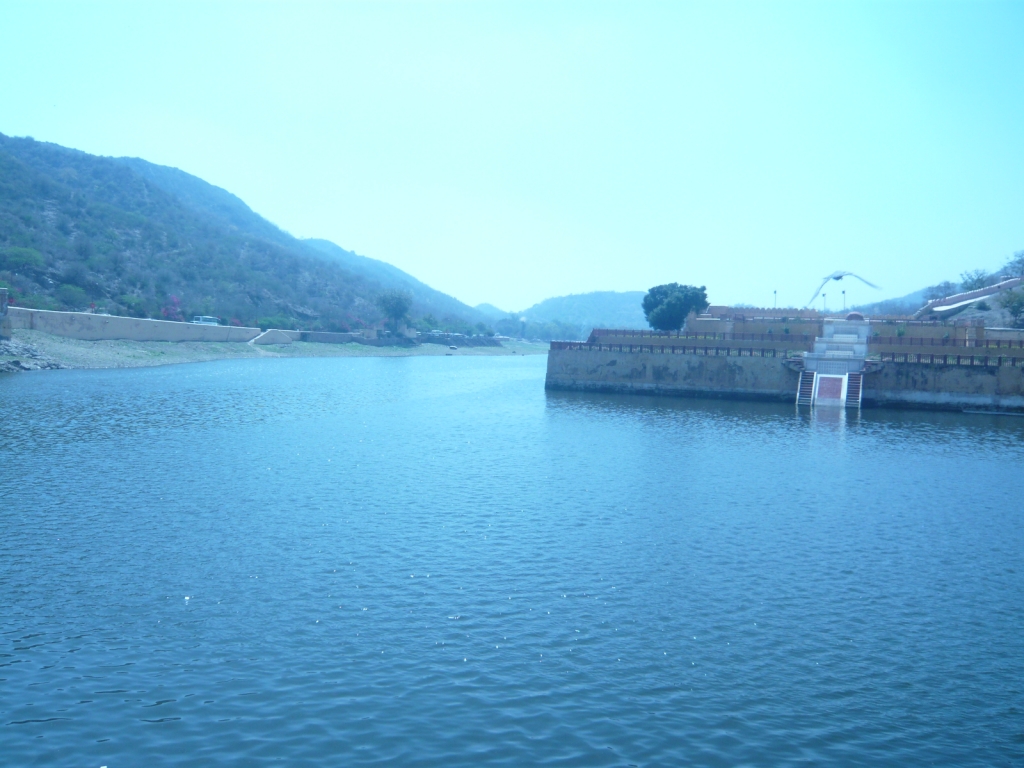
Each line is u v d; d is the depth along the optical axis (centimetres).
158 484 4300
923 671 2397
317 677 2270
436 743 1975
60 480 4297
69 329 11406
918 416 8138
